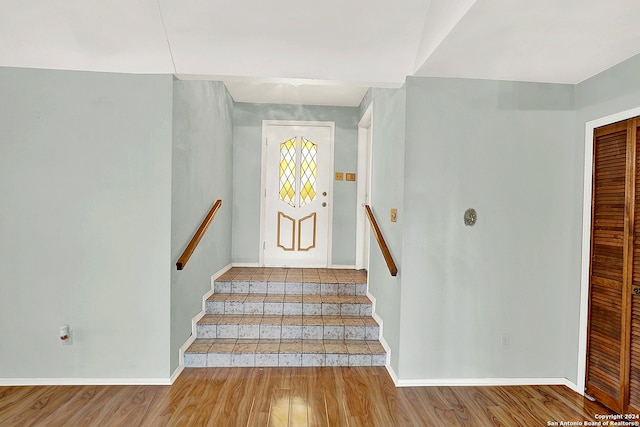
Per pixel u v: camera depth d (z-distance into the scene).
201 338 3.23
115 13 2.29
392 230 2.98
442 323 2.70
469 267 2.70
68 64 2.54
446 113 2.66
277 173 4.82
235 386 2.64
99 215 2.61
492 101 2.69
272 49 2.49
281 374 2.84
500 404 2.46
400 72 2.62
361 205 4.80
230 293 3.81
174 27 2.36
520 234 2.73
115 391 2.55
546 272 2.75
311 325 3.26
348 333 3.28
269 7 2.24
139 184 2.62
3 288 2.59
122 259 2.63
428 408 2.40
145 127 2.61
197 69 2.60
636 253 2.21
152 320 2.64
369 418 2.28
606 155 2.45
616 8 1.73
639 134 2.21
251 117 4.77
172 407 2.36
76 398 2.45
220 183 4.06
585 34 1.98
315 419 2.26
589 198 2.57
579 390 2.62
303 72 2.63
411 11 2.26
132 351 2.64
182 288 2.90
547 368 2.77
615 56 2.25
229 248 4.64
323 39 2.43
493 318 2.73
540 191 2.73
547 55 2.25
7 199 2.57
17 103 2.56
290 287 3.83
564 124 2.73
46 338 2.61
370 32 2.38
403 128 2.69
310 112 4.80
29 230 2.59
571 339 2.71
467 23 1.88
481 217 2.70
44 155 2.58
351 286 3.84
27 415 2.25
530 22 1.87
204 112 3.39
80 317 2.62
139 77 2.61
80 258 2.61
